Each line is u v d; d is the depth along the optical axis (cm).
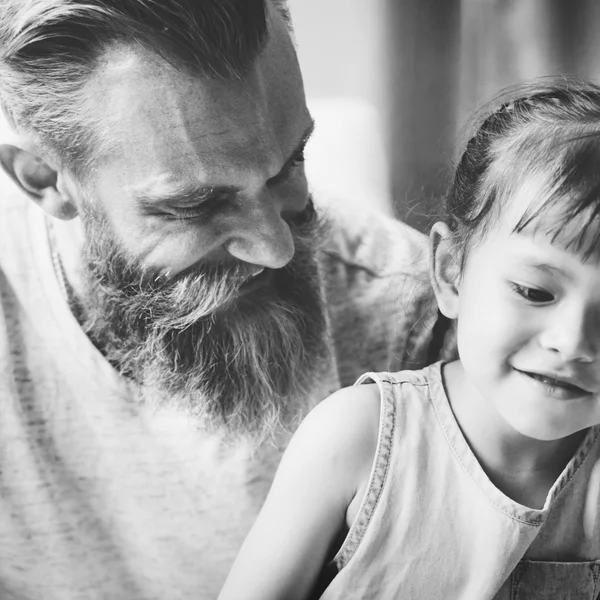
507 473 89
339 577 90
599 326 78
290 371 108
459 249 88
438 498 88
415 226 114
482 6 111
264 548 91
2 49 88
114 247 96
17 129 92
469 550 88
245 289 101
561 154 80
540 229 77
